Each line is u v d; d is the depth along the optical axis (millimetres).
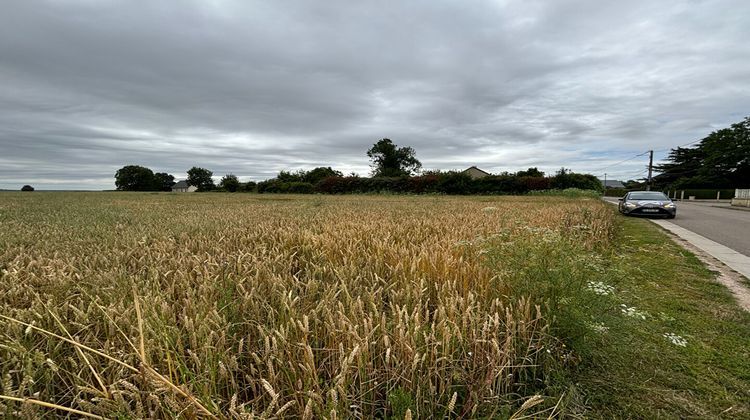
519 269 3100
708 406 2297
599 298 2770
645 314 3084
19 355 1888
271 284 3160
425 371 2102
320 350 2188
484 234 6312
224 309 2617
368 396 2000
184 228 7195
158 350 1964
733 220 15305
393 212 12617
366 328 2090
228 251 4793
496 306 2775
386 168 79312
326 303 2596
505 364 2232
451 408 1794
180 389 1536
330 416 1585
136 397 1575
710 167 61156
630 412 2236
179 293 2992
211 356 1939
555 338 2643
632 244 8508
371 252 4723
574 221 9469
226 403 1840
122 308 2371
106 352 1913
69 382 1963
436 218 10039
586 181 41312
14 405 1604
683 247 8117
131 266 4008
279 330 2275
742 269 5922
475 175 72562
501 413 1946
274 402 1591
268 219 9648
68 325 2305
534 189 41906
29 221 8859
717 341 3174
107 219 9320
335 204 19328
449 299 2766
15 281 3072
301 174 81000
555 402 2260
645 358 2838
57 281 3053
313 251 4859
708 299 4371
